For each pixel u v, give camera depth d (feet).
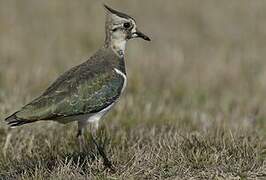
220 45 112.27
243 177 48.14
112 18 51.21
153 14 132.57
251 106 77.15
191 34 120.67
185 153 51.62
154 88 84.43
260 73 94.53
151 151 52.01
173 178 48.08
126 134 59.11
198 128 61.98
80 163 51.08
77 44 110.73
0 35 112.47
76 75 48.42
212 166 49.85
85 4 136.98
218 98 82.64
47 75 85.81
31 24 122.52
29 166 50.42
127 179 47.47
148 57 100.27
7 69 87.40
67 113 46.96
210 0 142.61
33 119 45.73
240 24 126.62
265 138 57.57
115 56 50.98
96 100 48.24
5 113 58.65
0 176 49.21
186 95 82.74
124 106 69.10
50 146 54.49
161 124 62.95
